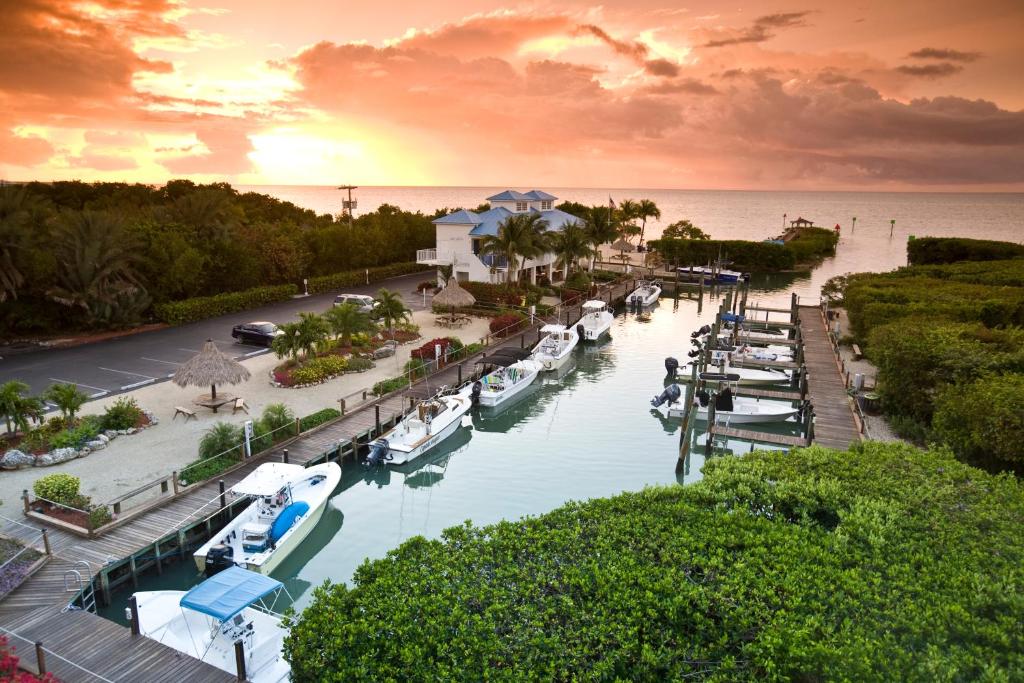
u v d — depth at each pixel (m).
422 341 47.66
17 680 12.43
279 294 60.62
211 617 16.98
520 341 48.91
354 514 26.72
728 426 36.03
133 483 25.03
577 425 36.38
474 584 13.62
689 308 70.75
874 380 37.12
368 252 73.81
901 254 122.44
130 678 15.22
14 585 18.28
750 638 12.15
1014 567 13.84
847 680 10.56
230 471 26.03
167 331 49.25
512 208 75.62
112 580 20.06
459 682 11.32
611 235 77.88
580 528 15.99
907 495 17.16
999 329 38.94
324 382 37.97
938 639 11.55
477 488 28.83
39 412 28.42
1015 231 185.88
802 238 114.56
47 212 49.53
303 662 12.39
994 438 23.70
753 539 15.14
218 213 59.50
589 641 11.83
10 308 44.00
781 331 56.50
